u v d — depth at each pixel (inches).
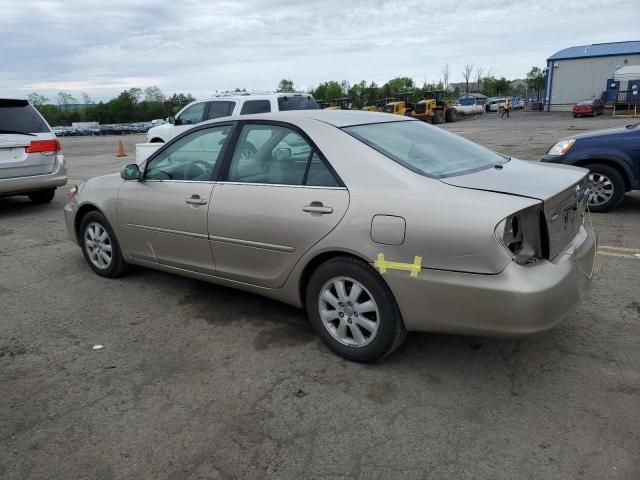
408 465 98.6
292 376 129.8
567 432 106.0
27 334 156.9
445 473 96.2
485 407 115.2
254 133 151.3
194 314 168.1
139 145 388.8
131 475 98.0
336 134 135.9
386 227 119.0
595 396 117.5
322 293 135.6
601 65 2005.4
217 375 131.5
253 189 145.4
